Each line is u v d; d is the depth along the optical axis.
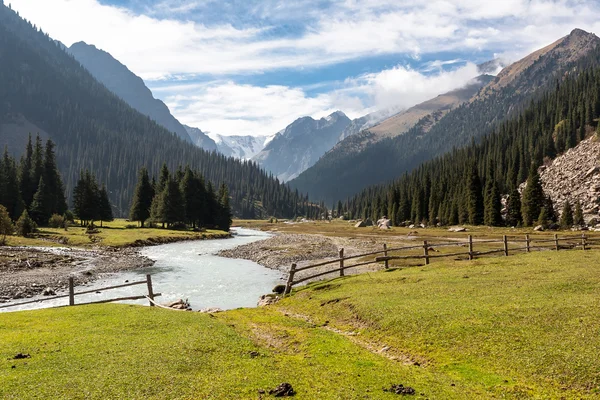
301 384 10.98
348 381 11.38
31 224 80.38
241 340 15.33
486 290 20.95
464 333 15.22
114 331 16.08
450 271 27.88
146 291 36.03
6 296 33.16
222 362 12.55
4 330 16.25
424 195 152.25
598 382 10.79
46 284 38.12
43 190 102.81
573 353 12.42
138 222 129.12
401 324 17.20
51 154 116.81
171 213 109.06
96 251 65.12
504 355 13.16
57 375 11.06
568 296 18.39
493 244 59.09
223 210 133.62
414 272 28.92
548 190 133.12
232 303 31.48
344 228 150.75
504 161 180.25
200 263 54.69
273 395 10.09
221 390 10.27
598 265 26.31
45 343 14.25
